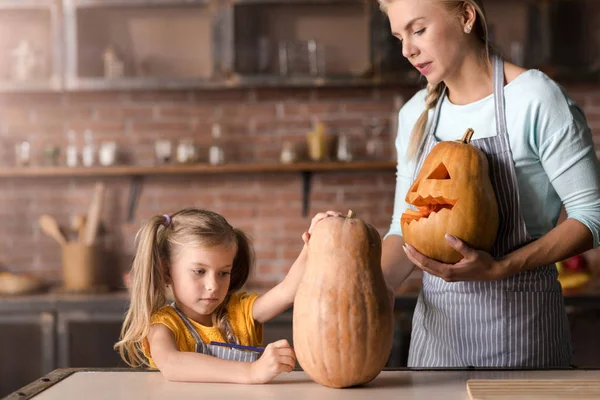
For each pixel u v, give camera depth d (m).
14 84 3.37
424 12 1.38
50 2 3.37
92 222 3.46
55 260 3.65
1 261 3.65
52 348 3.13
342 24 3.49
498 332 1.43
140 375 1.16
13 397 1.01
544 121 1.38
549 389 0.99
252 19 3.46
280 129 3.62
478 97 1.46
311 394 1.02
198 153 3.61
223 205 3.64
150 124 3.63
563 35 3.40
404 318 3.04
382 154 3.59
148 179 3.64
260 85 3.36
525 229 1.41
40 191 3.66
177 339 1.33
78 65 3.40
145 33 3.52
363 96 3.61
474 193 1.25
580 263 3.23
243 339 1.45
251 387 1.06
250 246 1.55
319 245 1.06
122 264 3.62
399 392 1.02
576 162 1.36
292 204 3.63
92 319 3.12
